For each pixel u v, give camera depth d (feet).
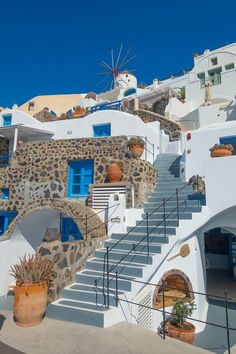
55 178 46.26
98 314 18.85
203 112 70.79
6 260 30.35
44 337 17.07
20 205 47.39
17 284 19.44
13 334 17.49
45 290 19.67
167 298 28.94
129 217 33.42
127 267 23.90
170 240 26.96
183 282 30.42
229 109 67.31
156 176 44.60
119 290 22.09
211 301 36.94
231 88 82.48
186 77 101.55
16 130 55.57
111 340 16.66
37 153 48.52
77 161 46.34
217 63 89.76
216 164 30.22
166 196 38.27
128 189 36.73
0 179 50.67
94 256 27.91
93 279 23.77
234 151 42.06
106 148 44.11
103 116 54.34
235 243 48.42
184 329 22.89
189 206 31.50
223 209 29.22
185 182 40.86
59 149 47.29
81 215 31.17
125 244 28.12
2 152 62.95
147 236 26.43
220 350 23.94
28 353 15.16
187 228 28.68
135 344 16.22
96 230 30.45
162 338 17.08
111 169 39.68
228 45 91.91
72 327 18.47
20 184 48.34
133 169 39.81
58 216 37.93
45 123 59.62
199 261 33.71
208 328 29.04
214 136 42.60
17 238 32.17
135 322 21.89
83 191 45.01
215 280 46.83
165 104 82.79
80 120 56.65
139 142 43.88
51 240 23.43
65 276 23.41
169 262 28.04
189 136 44.37
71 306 20.63
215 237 56.24
